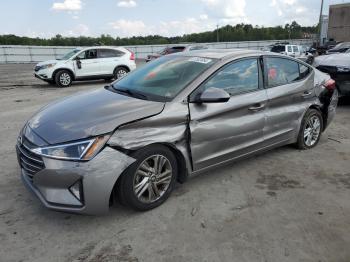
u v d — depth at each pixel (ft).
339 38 184.34
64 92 41.50
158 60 15.99
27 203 12.44
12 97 37.09
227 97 12.12
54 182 10.32
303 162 16.35
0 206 12.21
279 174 15.03
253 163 16.16
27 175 11.49
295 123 16.76
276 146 16.16
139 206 11.51
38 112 13.28
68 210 10.38
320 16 122.21
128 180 10.98
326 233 10.77
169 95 12.48
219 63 13.60
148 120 11.28
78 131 10.53
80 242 10.28
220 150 13.39
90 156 10.19
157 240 10.36
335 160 16.70
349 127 22.85
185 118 12.07
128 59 51.96
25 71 76.54
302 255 9.73
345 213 11.95
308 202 12.67
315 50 95.81
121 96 13.20
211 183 14.06
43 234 10.66
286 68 16.39
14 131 21.89
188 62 14.24
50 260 9.51
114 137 10.59
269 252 9.84
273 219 11.51
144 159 11.23
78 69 48.19
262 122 14.78
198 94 12.59
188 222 11.27
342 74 27.22
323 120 18.86
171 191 12.38
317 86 17.74
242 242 10.27
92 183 10.21
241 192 13.35
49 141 10.48
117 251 9.87
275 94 15.29
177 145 12.00
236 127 13.69
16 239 10.40
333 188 13.83
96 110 11.76
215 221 11.34
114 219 11.44
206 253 9.77
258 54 15.16
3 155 17.21
